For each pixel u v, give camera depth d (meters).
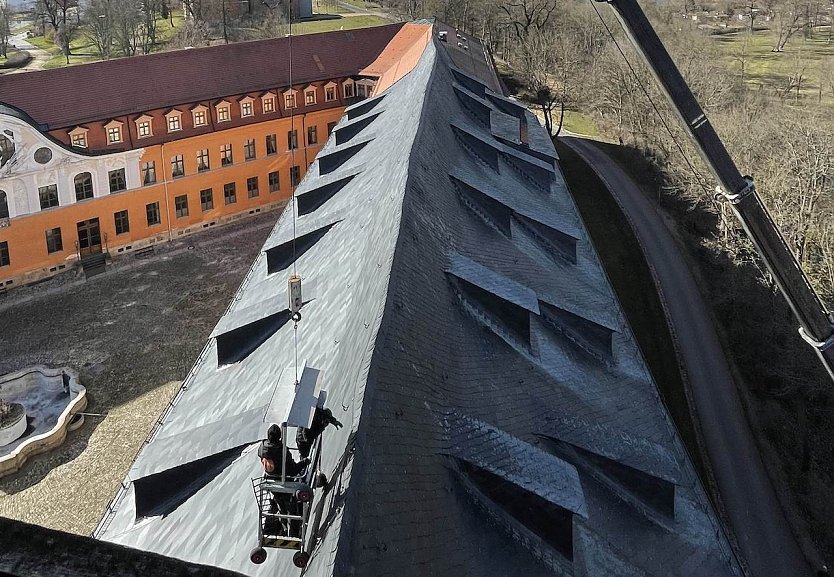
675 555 20.81
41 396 42.25
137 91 58.97
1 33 124.50
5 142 51.31
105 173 57.09
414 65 54.00
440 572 14.63
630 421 25.55
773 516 35.38
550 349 26.25
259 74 66.00
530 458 18.66
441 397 18.62
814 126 61.69
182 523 18.92
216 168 63.72
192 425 24.27
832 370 16.52
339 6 148.50
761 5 148.62
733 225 55.28
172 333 48.59
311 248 32.53
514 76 107.19
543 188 42.41
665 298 53.56
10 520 7.57
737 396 43.56
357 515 12.89
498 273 27.42
